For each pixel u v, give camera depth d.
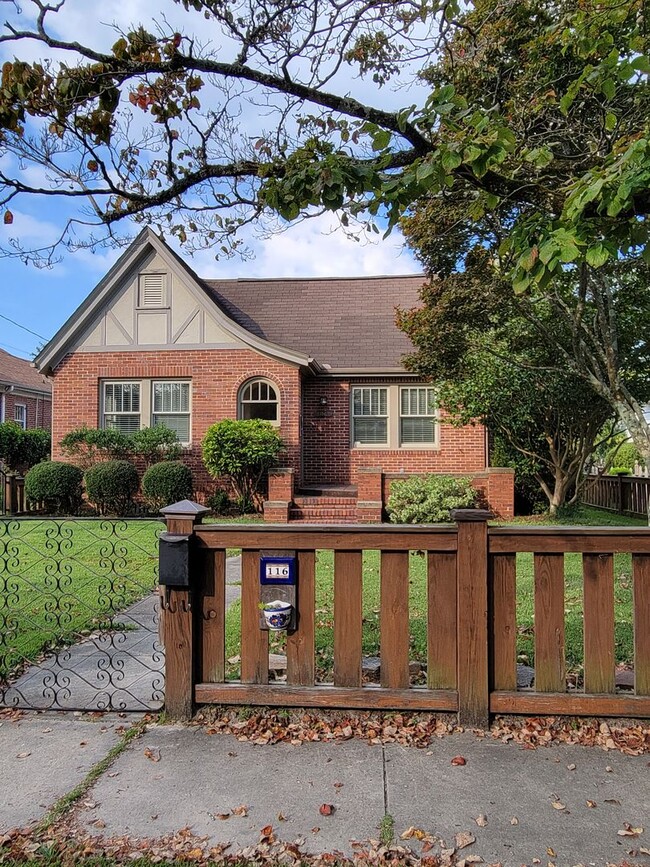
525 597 5.61
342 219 3.79
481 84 4.32
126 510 11.84
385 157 2.86
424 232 7.36
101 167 3.51
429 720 3.00
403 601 3.05
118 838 2.13
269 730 2.94
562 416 10.64
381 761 2.65
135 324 12.99
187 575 3.04
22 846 2.08
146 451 12.30
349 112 3.24
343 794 2.40
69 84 3.13
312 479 13.48
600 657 2.97
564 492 11.44
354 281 16.22
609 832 2.15
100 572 6.47
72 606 4.96
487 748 2.76
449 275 8.28
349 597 3.07
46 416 24.67
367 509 10.65
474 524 2.97
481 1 4.01
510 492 10.88
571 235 2.32
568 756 2.69
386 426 13.49
